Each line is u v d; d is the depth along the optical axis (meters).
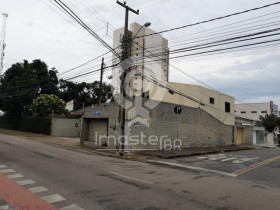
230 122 36.75
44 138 25.19
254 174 11.00
